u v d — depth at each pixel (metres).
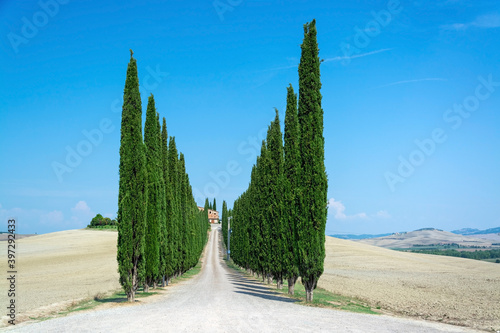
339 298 28.11
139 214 22.02
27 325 14.16
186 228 57.28
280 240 34.41
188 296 25.03
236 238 80.25
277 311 17.55
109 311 17.58
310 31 24.66
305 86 23.91
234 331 12.20
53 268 53.12
